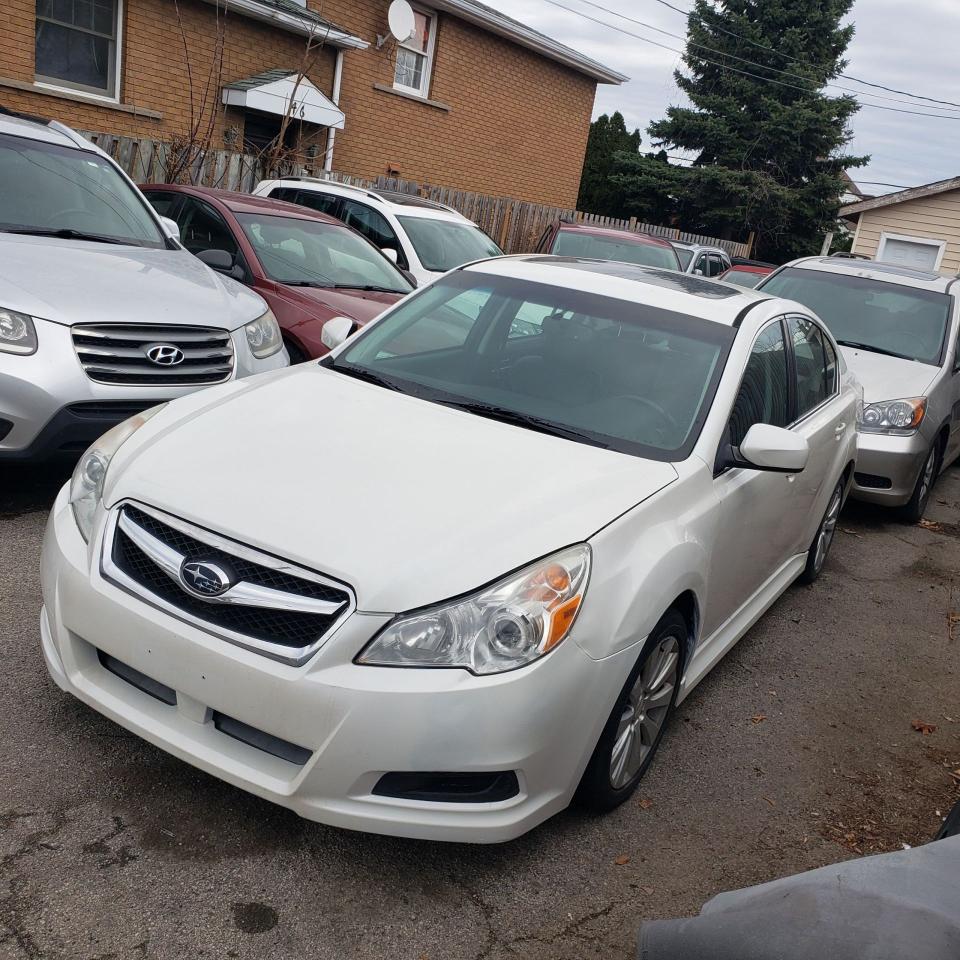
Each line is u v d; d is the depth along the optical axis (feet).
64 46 38.06
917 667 16.12
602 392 11.93
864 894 5.26
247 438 10.07
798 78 111.55
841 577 20.11
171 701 8.87
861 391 19.79
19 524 15.19
